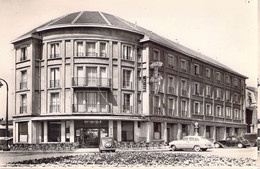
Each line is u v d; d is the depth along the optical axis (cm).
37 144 3092
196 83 4412
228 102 5038
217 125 4703
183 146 2838
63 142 3228
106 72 3394
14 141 3547
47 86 3431
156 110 3681
